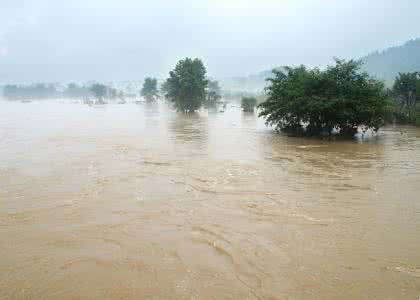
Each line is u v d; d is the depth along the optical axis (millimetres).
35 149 23234
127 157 20469
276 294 7180
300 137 29734
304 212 11633
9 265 8320
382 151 22938
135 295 7156
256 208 11977
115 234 9930
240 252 8898
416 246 9289
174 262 8422
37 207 12031
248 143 26266
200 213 11500
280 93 31844
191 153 21906
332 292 7273
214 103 75500
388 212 11688
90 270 8086
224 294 7164
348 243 9430
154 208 11914
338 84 28500
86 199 12812
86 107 89750
